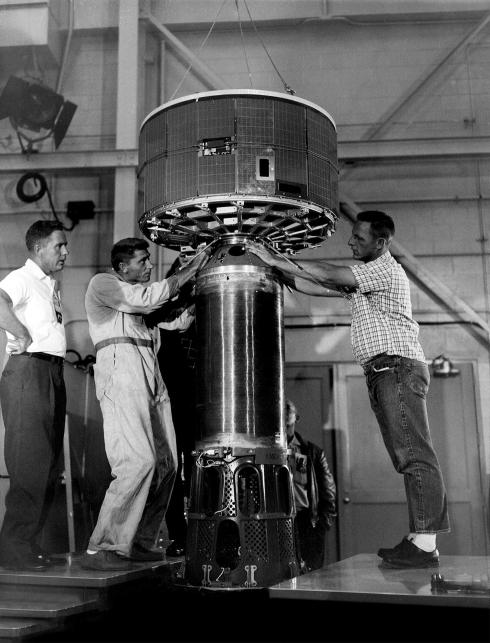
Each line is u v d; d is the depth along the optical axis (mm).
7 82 5203
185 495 3248
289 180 2334
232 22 5602
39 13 5332
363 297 2449
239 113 2322
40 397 2643
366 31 5602
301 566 2471
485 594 1898
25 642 2064
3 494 3424
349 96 5523
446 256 5352
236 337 2355
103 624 2223
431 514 2297
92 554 2516
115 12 5648
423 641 1892
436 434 5242
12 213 5461
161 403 2811
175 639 2150
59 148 5555
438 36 5562
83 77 5656
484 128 5398
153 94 5574
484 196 5371
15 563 2535
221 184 2287
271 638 2029
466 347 5277
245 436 2297
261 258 2438
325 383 5355
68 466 3867
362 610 1948
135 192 5102
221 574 2219
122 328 2711
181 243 2760
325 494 4004
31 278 2744
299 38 5625
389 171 5441
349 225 5328
